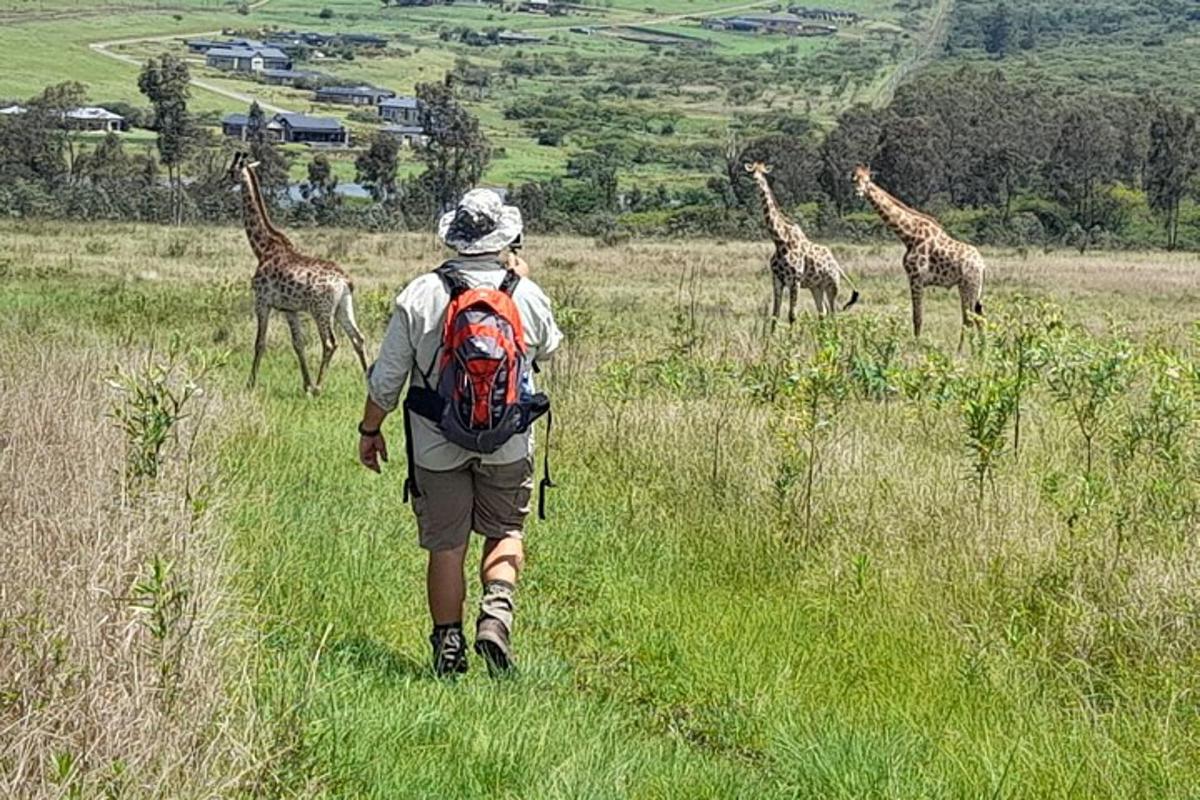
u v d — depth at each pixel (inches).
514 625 366.0
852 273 2022.6
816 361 487.5
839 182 3887.8
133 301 1146.0
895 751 285.1
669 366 646.5
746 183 3927.2
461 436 303.4
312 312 759.1
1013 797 269.7
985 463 421.7
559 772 258.5
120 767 219.3
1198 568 354.9
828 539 416.5
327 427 622.8
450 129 3991.1
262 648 305.1
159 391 364.8
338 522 440.1
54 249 1982.0
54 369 535.2
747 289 1734.7
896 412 599.8
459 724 277.4
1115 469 481.4
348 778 249.9
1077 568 365.7
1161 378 488.4
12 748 223.6
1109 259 2797.7
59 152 3786.9
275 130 5831.7
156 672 248.8
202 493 383.2
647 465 512.4
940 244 1020.5
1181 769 283.3
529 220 3376.0
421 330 310.5
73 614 266.2
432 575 318.7
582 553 430.0
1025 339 530.9
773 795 268.5
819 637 356.2
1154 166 3853.3
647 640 353.4
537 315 316.2
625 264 2155.5
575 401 616.7
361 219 3363.7
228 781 227.3
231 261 1883.6
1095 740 290.5
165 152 4065.0
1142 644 331.9
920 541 402.0
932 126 3937.0
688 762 277.1
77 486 362.3
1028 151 4163.4
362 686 290.8
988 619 352.8
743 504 450.0
